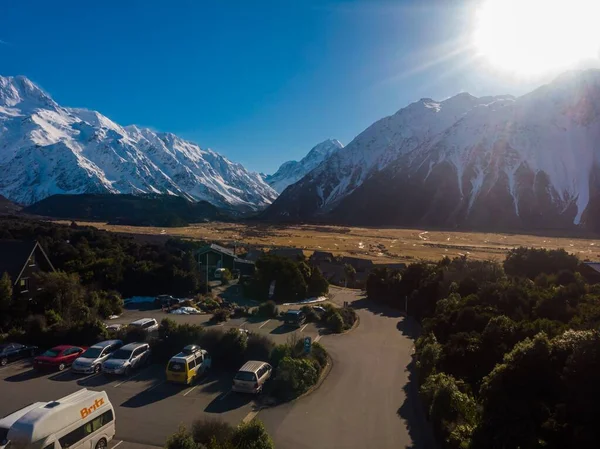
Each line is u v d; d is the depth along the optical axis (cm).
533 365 1522
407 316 4428
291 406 2077
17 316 3219
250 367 2248
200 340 2648
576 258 4175
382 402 2155
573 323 2075
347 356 2944
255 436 1478
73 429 1491
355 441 1750
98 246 5959
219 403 2083
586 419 1306
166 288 5022
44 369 2491
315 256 8269
